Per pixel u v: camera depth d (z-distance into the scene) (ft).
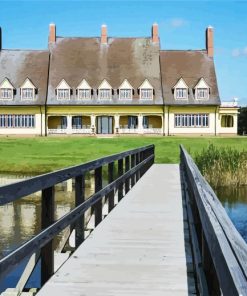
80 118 203.92
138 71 208.85
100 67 209.56
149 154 84.94
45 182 15.96
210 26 215.92
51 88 203.21
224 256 7.11
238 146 142.10
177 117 202.28
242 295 5.79
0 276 11.56
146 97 201.98
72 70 208.33
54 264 20.51
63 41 217.36
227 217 9.86
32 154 134.51
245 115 263.70
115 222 29.63
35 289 18.24
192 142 153.99
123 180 40.06
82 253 21.80
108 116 204.85
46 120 200.54
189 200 29.04
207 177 80.23
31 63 209.67
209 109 201.87
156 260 20.70
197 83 203.31
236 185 79.87
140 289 16.79
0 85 200.13
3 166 118.01
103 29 217.77
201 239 16.05
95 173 28.68
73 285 17.16
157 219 30.73
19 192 13.14
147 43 217.56
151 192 45.50
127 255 21.50
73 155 133.59
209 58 214.48
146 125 204.85
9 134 200.03
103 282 17.56
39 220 54.39
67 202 67.36
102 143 153.48
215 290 10.66
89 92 201.67
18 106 199.41
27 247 13.76
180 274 18.65
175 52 216.54
